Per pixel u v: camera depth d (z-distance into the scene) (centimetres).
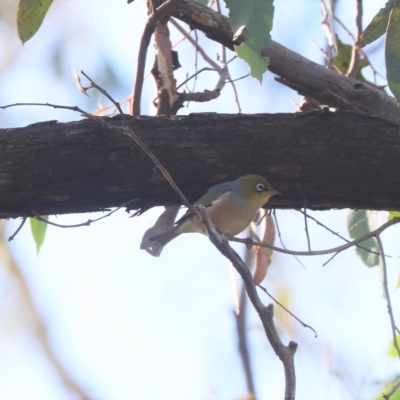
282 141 920
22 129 911
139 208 960
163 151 911
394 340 788
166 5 992
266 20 845
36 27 1107
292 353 666
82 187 908
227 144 917
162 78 1120
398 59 870
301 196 954
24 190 899
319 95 1088
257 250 1159
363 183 925
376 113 1075
